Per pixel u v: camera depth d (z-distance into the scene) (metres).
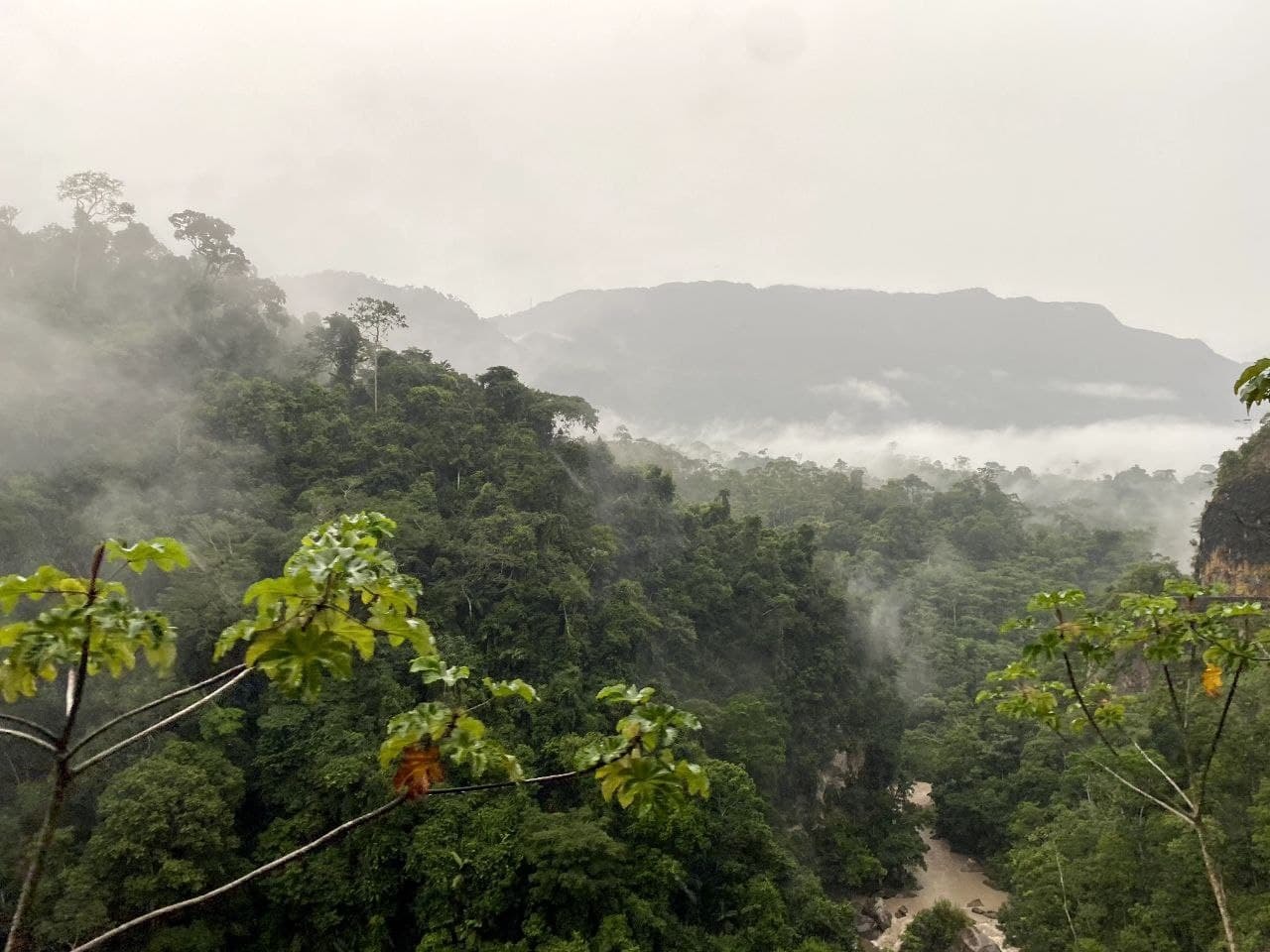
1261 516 42.47
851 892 43.34
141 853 24.80
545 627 42.38
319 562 4.21
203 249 64.12
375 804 28.47
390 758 4.98
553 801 32.69
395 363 60.19
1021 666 9.96
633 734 4.94
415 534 42.38
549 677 40.16
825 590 61.47
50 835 4.03
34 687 4.29
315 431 49.75
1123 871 26.00
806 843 42.16
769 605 55.62
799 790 47.78
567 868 26.31
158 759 27.94
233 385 51.78
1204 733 27.78
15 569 35.88
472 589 42.62
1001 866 43.59
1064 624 8.66
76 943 23.45
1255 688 29.31
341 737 31.47
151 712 30.83
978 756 49.44
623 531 57.34
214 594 34.78
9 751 30.44
